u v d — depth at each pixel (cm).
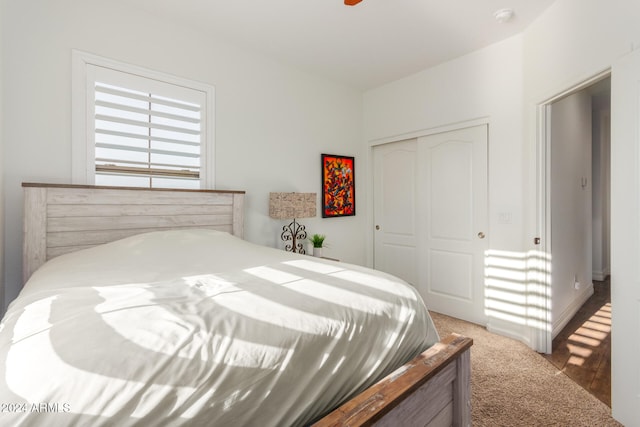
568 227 312
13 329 89
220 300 112
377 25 259
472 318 310
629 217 161
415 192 360
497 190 285
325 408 100
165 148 256
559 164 284
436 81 331
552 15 229
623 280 165
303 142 344
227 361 81
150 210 236
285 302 113
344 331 109
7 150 197
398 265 379
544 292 249
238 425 79
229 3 232
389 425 102
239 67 295
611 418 172
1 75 191
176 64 259
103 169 229
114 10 231
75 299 111
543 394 194
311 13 244
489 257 293
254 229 307
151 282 138
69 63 216
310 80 350
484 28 262
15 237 200
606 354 245
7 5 196
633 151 158
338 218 379
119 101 235
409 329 132
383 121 384
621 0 168
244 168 299
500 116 282
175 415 70
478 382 208
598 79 193
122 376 69
